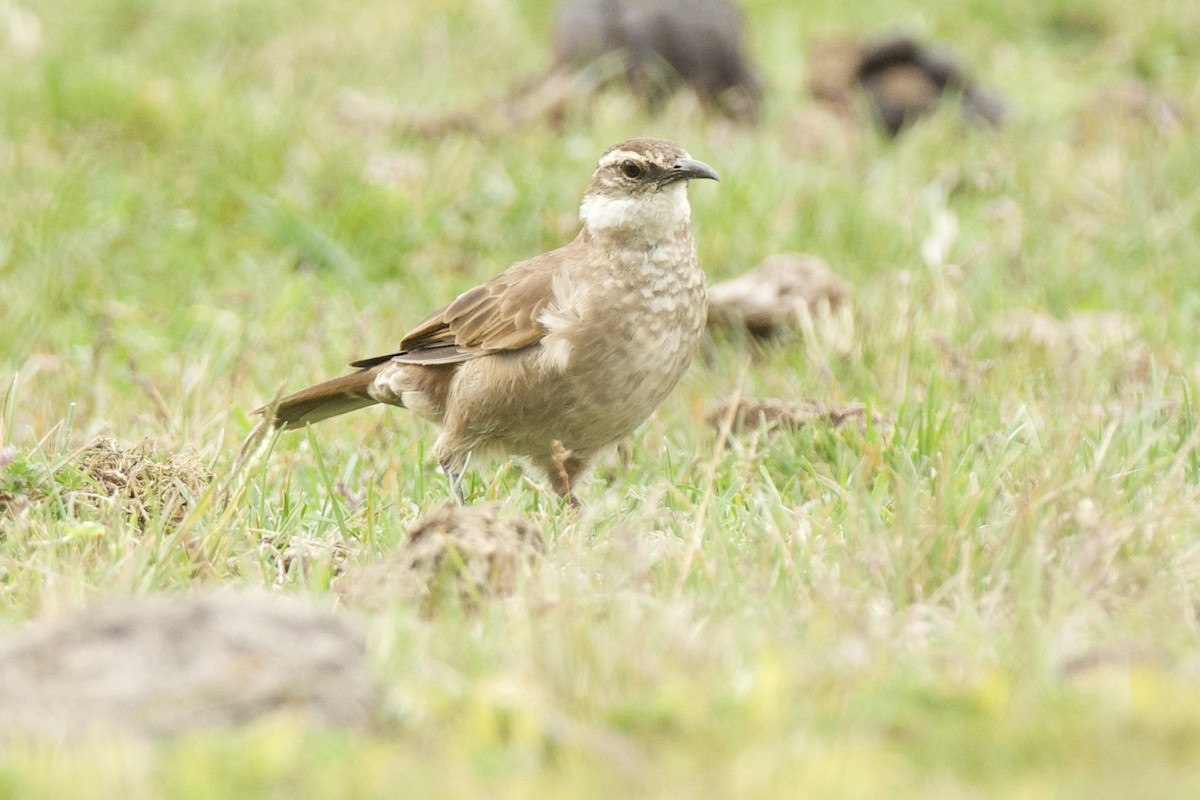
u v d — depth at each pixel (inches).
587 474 446.3
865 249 619.5
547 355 420.5
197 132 683.4
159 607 270.2
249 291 600.7
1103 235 624.4
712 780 238.5
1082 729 248.2
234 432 465.4
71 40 817.5
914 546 331.3
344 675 261.1
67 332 572.4
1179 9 925.8
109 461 402.3
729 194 636.7
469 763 246.1
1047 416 432.1
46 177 634.8
